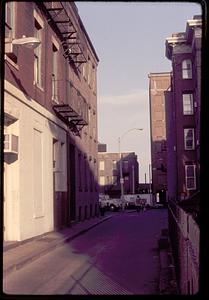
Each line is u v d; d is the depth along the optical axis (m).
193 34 35.00
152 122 55.06
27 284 8.30
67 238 17.20
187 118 39.31
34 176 17.06
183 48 39.84
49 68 19.86
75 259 12.06
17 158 14.80
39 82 18.33
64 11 19.98
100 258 12.29
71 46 24.06
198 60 33.94
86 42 30.56
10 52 13.05
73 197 27.16
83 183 30.34
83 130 30.58
